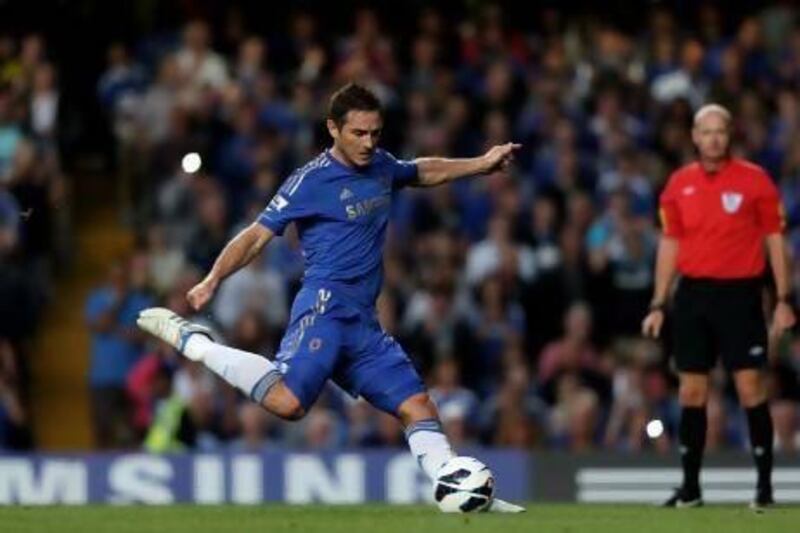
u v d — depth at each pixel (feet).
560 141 251.80
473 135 257.14
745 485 184.03
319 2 285.23
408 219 243.40
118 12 277.03
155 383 223.30
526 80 263.29
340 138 128.57
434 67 266.36
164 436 216.95
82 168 264.52
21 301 236.22
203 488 192.13
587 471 188.65
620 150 253.24
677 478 187.01
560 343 228.43
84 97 267.80
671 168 255.29
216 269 129.08
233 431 218.79
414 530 117.29
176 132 252.62
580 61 272.10
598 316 236.84
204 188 246.88
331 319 129.29
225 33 278.05
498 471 189.98
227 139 252.21
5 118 251.60
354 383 130.72
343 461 191.93
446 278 233.55
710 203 145.69
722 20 289.33
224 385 220.43
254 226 129.90
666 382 223.30
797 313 228.63
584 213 240.32
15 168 242.58
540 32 285.84
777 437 213.05
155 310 133.18
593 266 237.25
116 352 229.25
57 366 252.62
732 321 145.79
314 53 265.13
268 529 118.11
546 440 221.66
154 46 273.95
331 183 129.39
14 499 192.44
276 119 254.06
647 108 263.29
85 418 251.39
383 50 265.95
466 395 221.25
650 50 272.51
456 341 230.07
